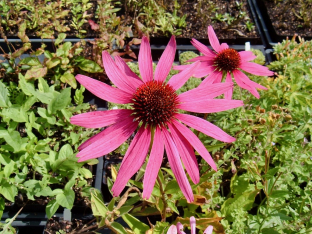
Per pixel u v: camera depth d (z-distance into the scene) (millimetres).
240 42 421
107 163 289
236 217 217
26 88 267
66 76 325
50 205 231
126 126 188
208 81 253
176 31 404
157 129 192
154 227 212
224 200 248
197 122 194
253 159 248
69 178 254
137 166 177
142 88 197
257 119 260
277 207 224
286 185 238
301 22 441
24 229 258
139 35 373
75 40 388
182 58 380
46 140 253
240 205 230
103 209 200
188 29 422
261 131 253
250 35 421
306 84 290
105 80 351
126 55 393
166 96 196
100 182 274
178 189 204
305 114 250
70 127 278
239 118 256
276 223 224
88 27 407
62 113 268
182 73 214
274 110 261
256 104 280
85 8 411
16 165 239
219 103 195
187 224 215
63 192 232
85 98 332
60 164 240
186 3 456
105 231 263
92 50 368
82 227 257
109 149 179
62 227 256
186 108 199
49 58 318
